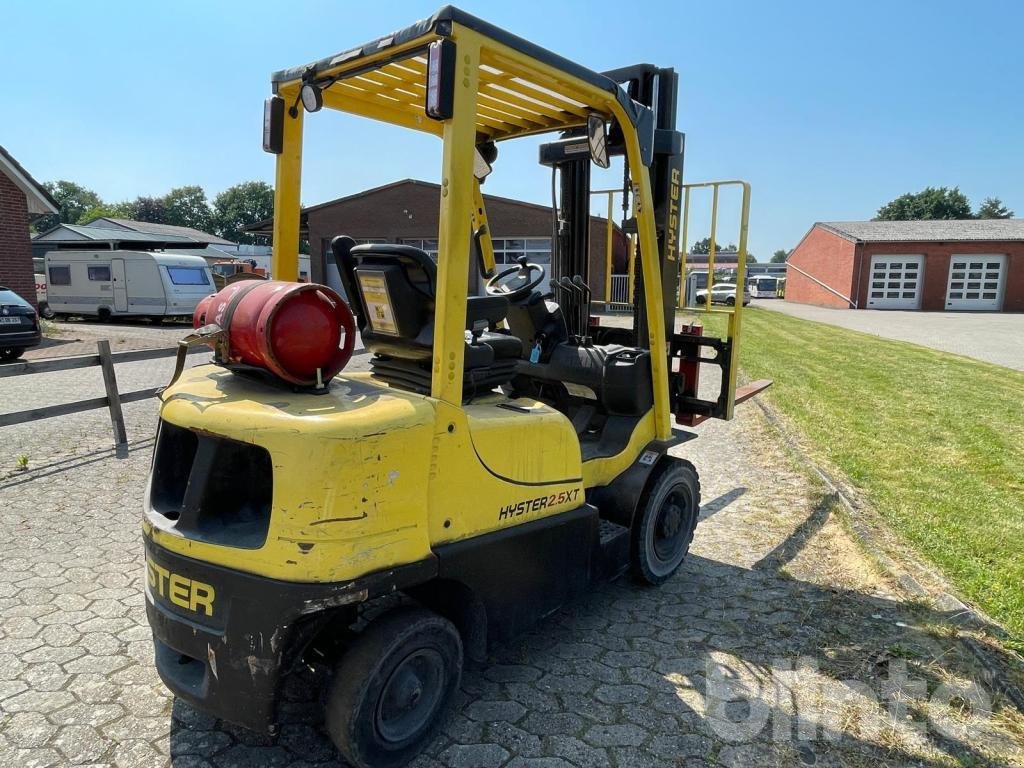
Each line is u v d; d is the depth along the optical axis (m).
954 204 74.44
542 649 3.33
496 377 3.12
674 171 3.95
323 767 2.53
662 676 3.12
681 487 4.00
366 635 2.38
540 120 3.71
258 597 2.16
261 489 2.51
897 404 8.94
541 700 2.93
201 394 2.50
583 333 4.20
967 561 4.18
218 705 2.29
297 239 3.26
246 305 2.50
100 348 6.39
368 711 2.33
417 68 2.90
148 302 20.08
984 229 35.66
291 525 2.13
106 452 6.41
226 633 2.22
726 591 3.94
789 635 3.46
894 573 4.01
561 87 2.92
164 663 2.53
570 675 3.12
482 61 2.58
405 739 2.49
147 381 10.18
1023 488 5.57
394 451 2.26
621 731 2.74
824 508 5.24
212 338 2.50
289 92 3.11
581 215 4.16
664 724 2.79
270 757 2.57
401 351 2.84
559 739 2.69
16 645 3.25
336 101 3.29
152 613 2.42
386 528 2.27
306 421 2.16
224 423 2.26
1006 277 33.00
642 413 3.84
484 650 2.75
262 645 2.17
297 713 2.83
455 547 2.52
